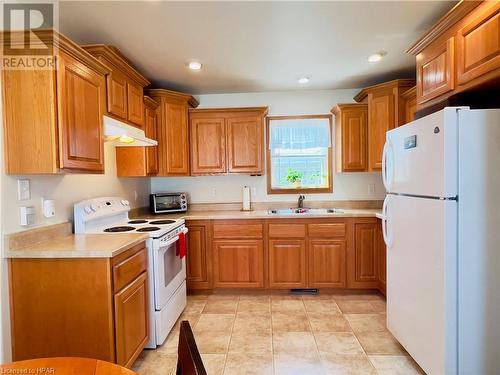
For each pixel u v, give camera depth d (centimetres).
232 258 319
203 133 342
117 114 228
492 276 151
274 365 197
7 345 160
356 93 359
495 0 148
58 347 163
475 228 150
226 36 219
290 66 281
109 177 276
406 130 188
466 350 153
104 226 243
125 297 177
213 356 208
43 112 159
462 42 172
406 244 191
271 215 314
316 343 223
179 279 269
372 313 272
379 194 364
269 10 186
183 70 286
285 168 374
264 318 265
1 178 157
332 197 368
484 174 149
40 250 161
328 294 318
